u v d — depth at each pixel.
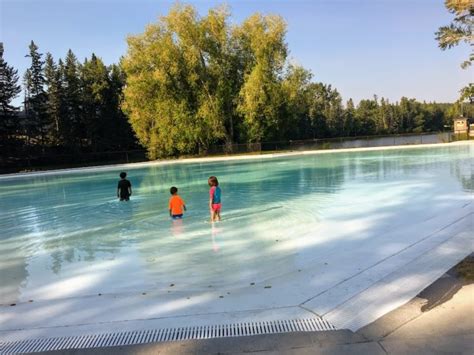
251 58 38.75
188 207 11.38
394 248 5.64
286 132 41.66
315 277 4.64
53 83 46.31
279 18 36.88
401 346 2.85
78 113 48.78
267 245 6.79
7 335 3.54
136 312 4.01
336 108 79.62
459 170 15.73
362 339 2.98
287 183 15.46
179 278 5.38
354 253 5.54
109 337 3.34
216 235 7.81
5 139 41.09
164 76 35.53
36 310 4.28
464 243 5.21
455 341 2.86
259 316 3.57
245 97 35.34
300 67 37.44
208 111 36.28
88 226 9.75
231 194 13.38
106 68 53.31
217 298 4.25
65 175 26.95
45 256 7.23
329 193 12.34
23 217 11.87
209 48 37.16
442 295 3.62
